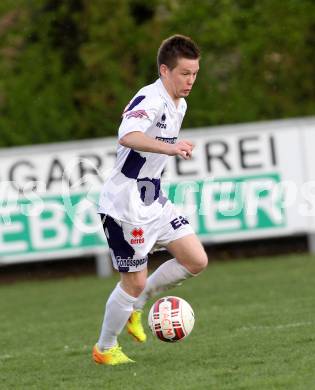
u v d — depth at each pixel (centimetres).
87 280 4081
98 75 4975
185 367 1936
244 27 5128
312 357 1923
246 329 2411
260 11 5138
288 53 5072
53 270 4509
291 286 3262
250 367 1872
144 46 5022
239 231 4053
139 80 4797
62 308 3244
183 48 1894
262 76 5038
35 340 2575
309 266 3781
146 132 1925
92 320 2881
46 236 4022
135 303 2073
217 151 4047
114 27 5041
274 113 4881
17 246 4009
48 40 5119
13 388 1875
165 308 1961
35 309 3284
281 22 5100
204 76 4762
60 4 5128
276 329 2359
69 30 5106
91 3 5072
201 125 4672
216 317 2694
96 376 1916
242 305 2919
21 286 4088
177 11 5150
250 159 4066
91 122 4775
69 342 2480
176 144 1823
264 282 3444
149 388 1738
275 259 4184
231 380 1753
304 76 5050
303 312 2630
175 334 1950
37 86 4891
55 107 4712
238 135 4062
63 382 1889
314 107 4884
